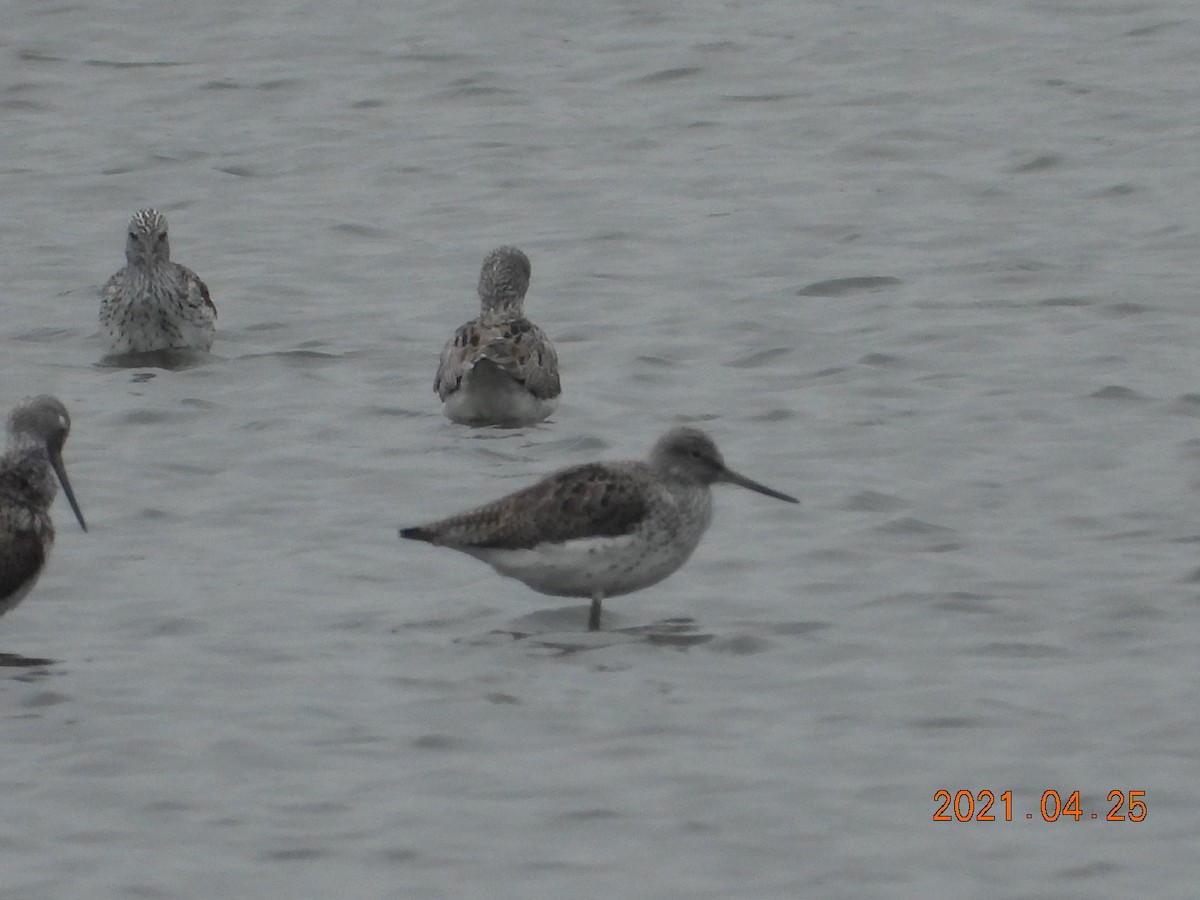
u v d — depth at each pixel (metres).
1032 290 24.75
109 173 30.59
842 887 12.07
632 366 22.70
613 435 20.55
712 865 12.31
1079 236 26.69
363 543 17.84
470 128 32.28
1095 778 13.24
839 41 35.50
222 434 20.75
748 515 18.22
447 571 17.20
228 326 24.53
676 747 13.79
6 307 25.39
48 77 34.78
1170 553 17.03
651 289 25.41
